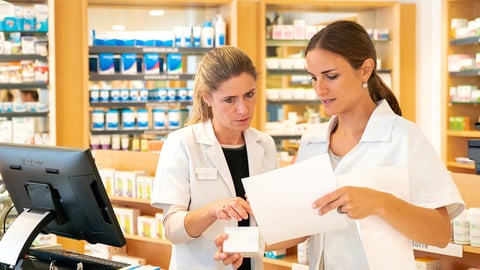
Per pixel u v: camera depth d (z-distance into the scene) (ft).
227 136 9.36
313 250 8.13
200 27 24.93
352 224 7.66
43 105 23.12
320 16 26.53
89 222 8.11
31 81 22.85
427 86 25.88
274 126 25.79
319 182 6.93
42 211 8.36
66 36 23.00
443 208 7.34
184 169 9.09
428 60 25.81
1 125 22.90
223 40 24.48
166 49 24.41
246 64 8.63
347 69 7.24
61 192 8.07
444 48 23.79
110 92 24.39
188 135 9.25
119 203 17.76
